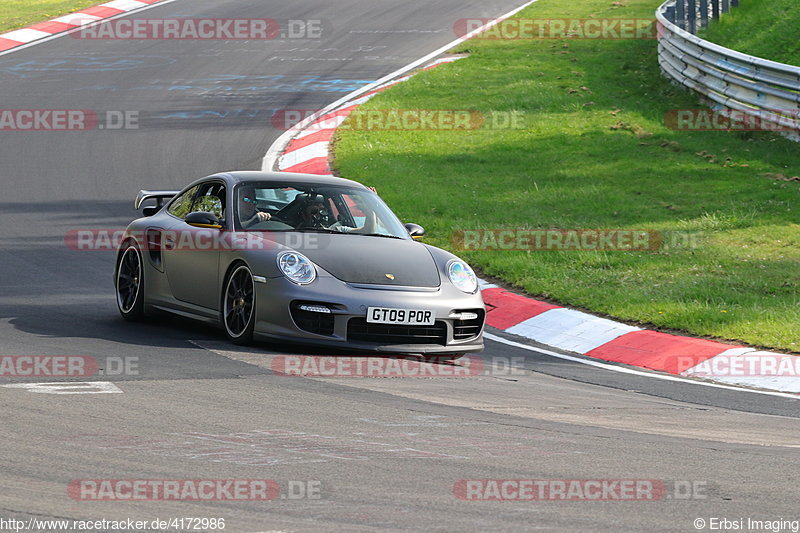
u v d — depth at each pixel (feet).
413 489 53.88
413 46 326.44
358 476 55.67
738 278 129.70
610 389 89.76
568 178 188.55
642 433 70.64
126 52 319.68
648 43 310.24
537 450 63.52
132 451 58.29
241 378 79.61
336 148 212.02
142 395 72.13
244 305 93.30
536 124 231.30
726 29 283.38
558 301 125.39
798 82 202.59
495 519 49.62
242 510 49.29
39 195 178.29
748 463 63.05
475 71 281.33
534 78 271.28
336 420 68.18
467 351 94.43
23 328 97.04
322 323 89.76
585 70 279.49
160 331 100.27
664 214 163.02
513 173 193.57
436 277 95.14
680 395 88.89
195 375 79.77
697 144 210.59
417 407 73.82
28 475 52.85
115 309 111.24
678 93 252.83
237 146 217.77
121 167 200.95
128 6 391.65
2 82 279.28
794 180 181.16
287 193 102.42
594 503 53.06
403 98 254.88
